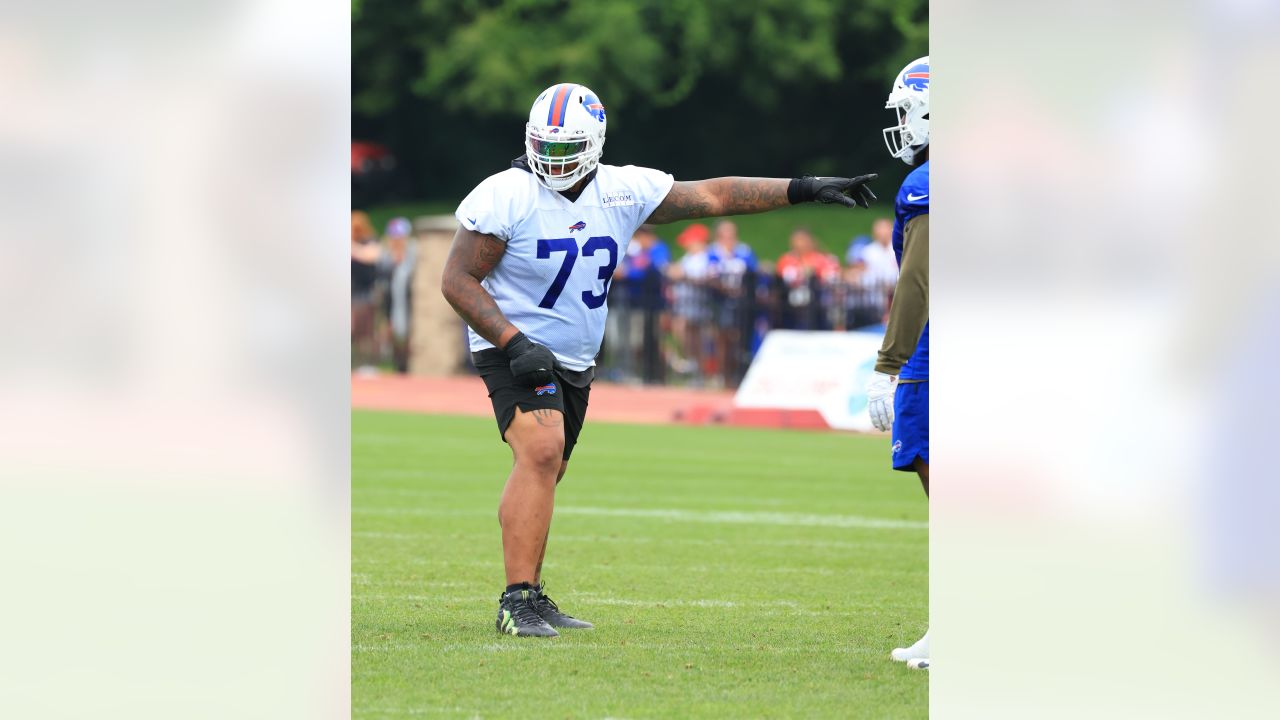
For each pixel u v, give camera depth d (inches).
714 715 519.8
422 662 602.9
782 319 2719.0
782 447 1822.1
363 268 2952.8
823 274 2760.8
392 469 1485.0
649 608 754.2
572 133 651.5
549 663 603.5
